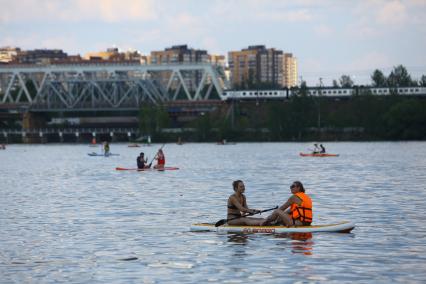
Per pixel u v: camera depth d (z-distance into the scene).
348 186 52.44
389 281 21.33
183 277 22.27
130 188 53.59
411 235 28.77
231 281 21.69
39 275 22.81
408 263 23.59
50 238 29.50
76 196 47.75
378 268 22.95
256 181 59.22
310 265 23.55
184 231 30.75
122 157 122.19
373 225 31.55
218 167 82.94
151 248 26.92
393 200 41.72
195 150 153.12
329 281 21.44
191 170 77.00
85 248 27.16
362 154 114.56
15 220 35.25
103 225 33.03
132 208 39.78
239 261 24.36
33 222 34.44
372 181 56.84
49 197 47.44
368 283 21.16
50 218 35.91
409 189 48.91
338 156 109.00
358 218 33.97
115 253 26.09
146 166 78.00
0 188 56.16
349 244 26.94
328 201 41.88
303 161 95.25
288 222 29.70
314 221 33.16
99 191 51.47
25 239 29.31
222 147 172.25
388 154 112.56
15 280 22.22
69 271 23.30
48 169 85.81
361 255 24.94
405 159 94.50
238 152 136.38
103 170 79.94
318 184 54.94
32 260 25.05
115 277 22.42
